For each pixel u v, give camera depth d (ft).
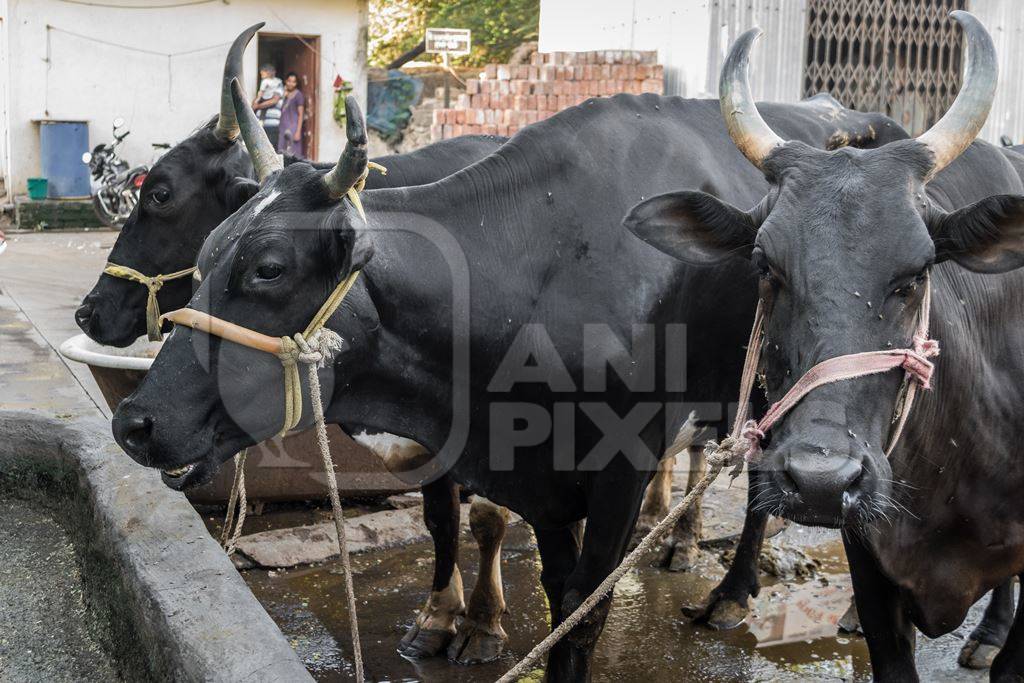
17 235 47.34
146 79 51.52
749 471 12.45
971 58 10.21
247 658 9.70
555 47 44.86
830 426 8.84
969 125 9.98
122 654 12.24
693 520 17.03
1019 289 11.44
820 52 36.14
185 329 10.46
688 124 13.52
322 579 16.43
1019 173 13.16
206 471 10.53
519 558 17.47
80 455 15.06
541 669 13.98
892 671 11.14
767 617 15.38
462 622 14.43
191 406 10.32
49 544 15.47
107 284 15.88
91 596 13.92
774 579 16.65
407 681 13.62
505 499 12.17
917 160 9.76
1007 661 11.41
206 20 52.21
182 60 52.03
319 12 54.29
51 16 49.44
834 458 8.62
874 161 9.70
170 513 12.86
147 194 15.52
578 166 12.07
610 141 12.41
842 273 9.18
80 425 16.07
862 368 9.02
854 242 9.26
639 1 38.75
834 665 13.94
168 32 51.65
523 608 15.69
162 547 12.05
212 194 15.55
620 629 15.05
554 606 12.51
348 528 17.72
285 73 57.77
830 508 8.60
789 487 8.79
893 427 9.64
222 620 10.44
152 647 10.98
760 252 9.71
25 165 50.16
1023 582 11.36
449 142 14.87
